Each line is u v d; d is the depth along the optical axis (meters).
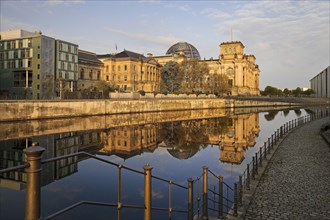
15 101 48.31
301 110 105.94
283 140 29.19
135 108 74.25
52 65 82.38
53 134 41.12
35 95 79.56
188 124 56.38
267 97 124.25
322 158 20.31
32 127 45.81
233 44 137.12
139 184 17.31
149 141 36.97
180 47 165.62
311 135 32.75
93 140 37.41
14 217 12.28
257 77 175.75
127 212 12.71
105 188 16.55
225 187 16.52
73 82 92.06
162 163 24.08
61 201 14.39
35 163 4.33
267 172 16.92
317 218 10.48
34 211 4.32
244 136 41.75
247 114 83.44
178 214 12.40
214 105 99.94
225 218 10.54
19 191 15.88
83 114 61.16
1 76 85.19
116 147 32.59
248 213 10.99
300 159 20.16
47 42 80.62
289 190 13.59
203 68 116.69
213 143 35.47
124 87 124.56
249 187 13.89
